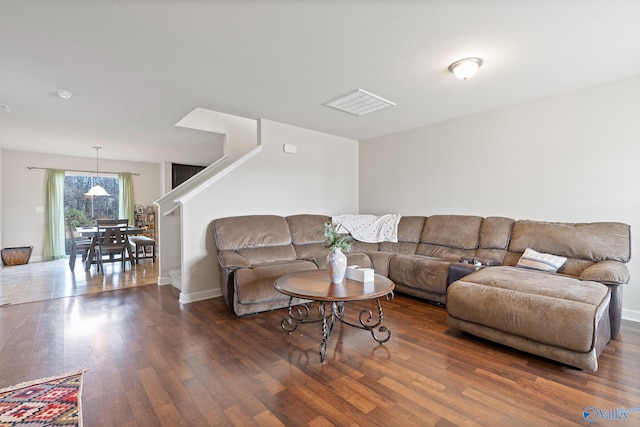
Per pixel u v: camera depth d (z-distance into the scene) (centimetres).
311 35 208
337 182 512
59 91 303
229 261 306
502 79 284
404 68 259
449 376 194
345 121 423
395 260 371
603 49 229
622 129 287
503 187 368
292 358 218
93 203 714
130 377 193
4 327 275
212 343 242
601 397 170
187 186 451
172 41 214
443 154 425
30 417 155
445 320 292
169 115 387
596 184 303
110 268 549
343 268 249
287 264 333
